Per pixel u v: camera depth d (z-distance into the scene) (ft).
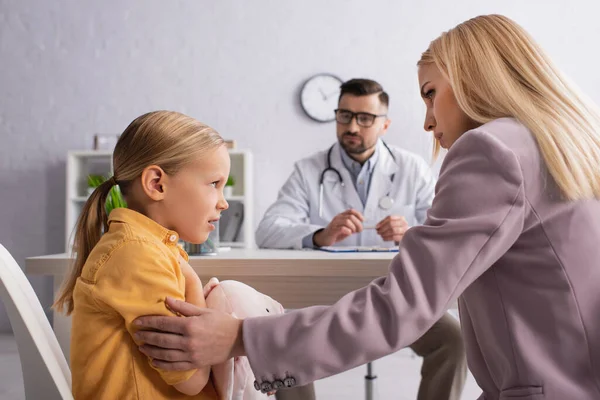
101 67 12.52
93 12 12.53
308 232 6.45
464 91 2.51
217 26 12.43
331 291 3.92
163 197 2.55
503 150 2.15
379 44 12.25
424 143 12.09
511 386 2.22
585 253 2.19
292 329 2.16
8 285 2.19
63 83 12.53
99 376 2.33
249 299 2.80
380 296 2.15
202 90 12.42
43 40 12.55
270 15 12.39
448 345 4.58
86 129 12.50
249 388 2.65
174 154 2.53
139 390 2.31
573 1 12.05
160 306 2.25
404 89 12.20
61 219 12.43
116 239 2.41
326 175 8.21
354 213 6.17
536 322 2.21
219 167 2.62
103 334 2.34
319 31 12.34
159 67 12.45
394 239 6.03
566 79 2.50
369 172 8.35
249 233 11.35
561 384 2.11
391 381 8.43
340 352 2.11
